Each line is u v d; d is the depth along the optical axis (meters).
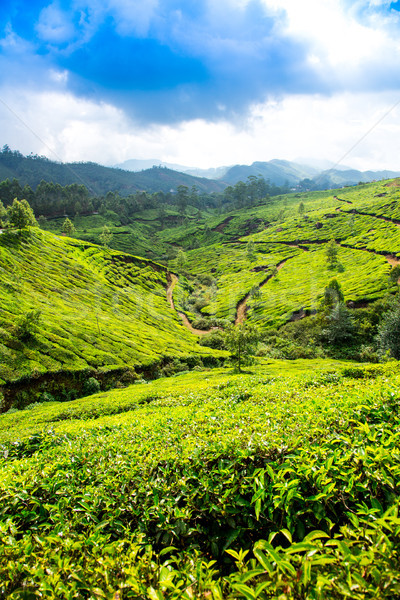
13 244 92.94
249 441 7.39
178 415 14.57
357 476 5.35
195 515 6.39
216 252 180.88
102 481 7.93
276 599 3.41
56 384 46.91
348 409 8.54
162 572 4.13
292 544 3.90
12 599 4.27
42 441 16.08
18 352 48.34
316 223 173.50
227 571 5.58
